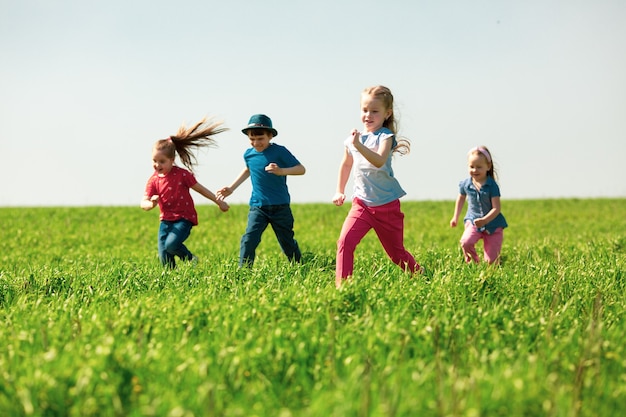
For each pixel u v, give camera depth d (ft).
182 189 29.99
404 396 11.48
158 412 11.00
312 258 30.22
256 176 28.99
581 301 19.56
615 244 37.32
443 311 17.49
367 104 23.20
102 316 16.90
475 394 11.21
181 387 12.26
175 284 22.38
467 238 30.30
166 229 30.17
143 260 34.22
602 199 94.58
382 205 23.17
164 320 16.03
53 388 11.66
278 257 30.73
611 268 25.03
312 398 11.99
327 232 56.13
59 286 22.89
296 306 17.21
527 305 18.84
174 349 13.98
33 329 15.69
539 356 13.96
